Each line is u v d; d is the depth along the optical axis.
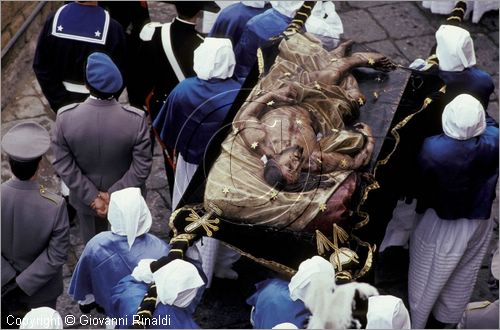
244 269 11.90
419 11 15.64
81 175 10.85
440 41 10.96
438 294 11.22
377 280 11.98
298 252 9.45
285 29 11.52
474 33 15.34
